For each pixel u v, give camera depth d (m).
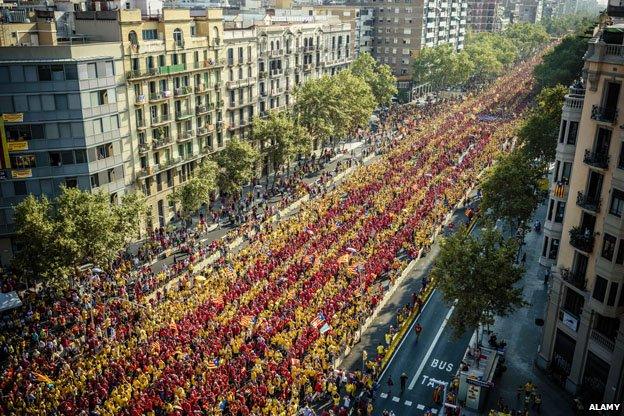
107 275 64.00
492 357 48.62
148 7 89.38
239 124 100.12
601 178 42.38
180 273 67.00
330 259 66.19
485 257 48.16
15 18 79.94
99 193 59.47
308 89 106.56
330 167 111.12
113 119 71.81
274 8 148.38
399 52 193.12
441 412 45.47
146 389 44.78
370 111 121.81
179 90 83.12
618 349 41.50
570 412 44.94
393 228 75.19
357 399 46.50
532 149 78.56
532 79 187.75
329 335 51.44
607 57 41.00
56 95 65.69
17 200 67.25
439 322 58.31
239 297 58.09
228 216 86.06
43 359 48.16
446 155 108.81
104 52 70.06
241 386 46.50
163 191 84.25
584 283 44.22
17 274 59.28
